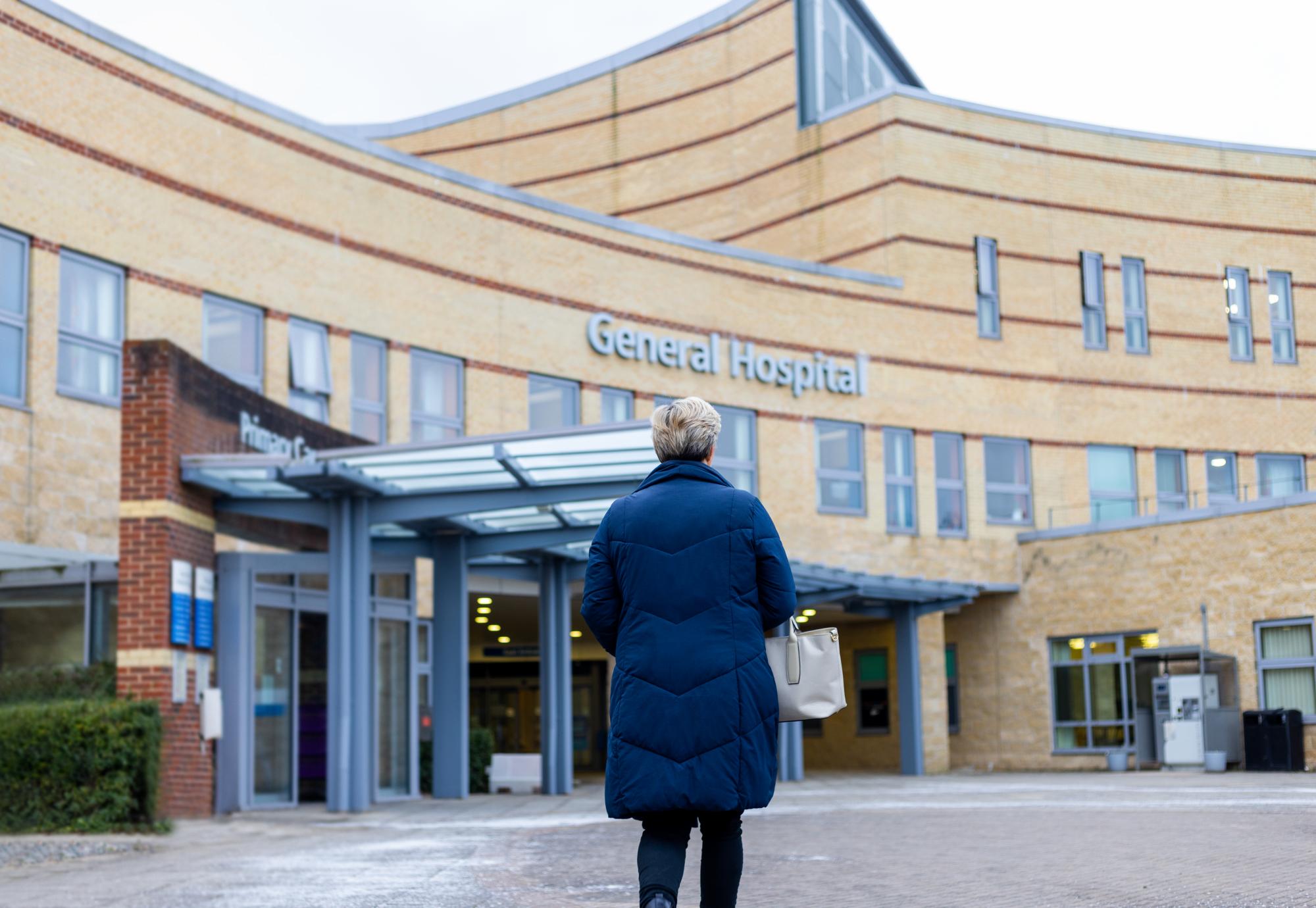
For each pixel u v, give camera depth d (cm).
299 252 2125
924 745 2858
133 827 1258
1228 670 2553
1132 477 3172
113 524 1772
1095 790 1830
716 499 419
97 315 1809
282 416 1794
